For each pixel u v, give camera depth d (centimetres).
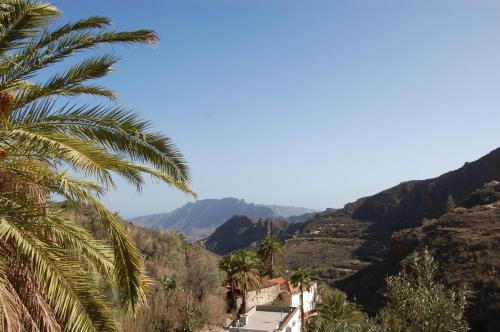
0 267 546
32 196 632
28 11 604
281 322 3938
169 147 760
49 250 574
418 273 1014
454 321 928
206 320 4272
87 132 691
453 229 5584
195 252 6631
